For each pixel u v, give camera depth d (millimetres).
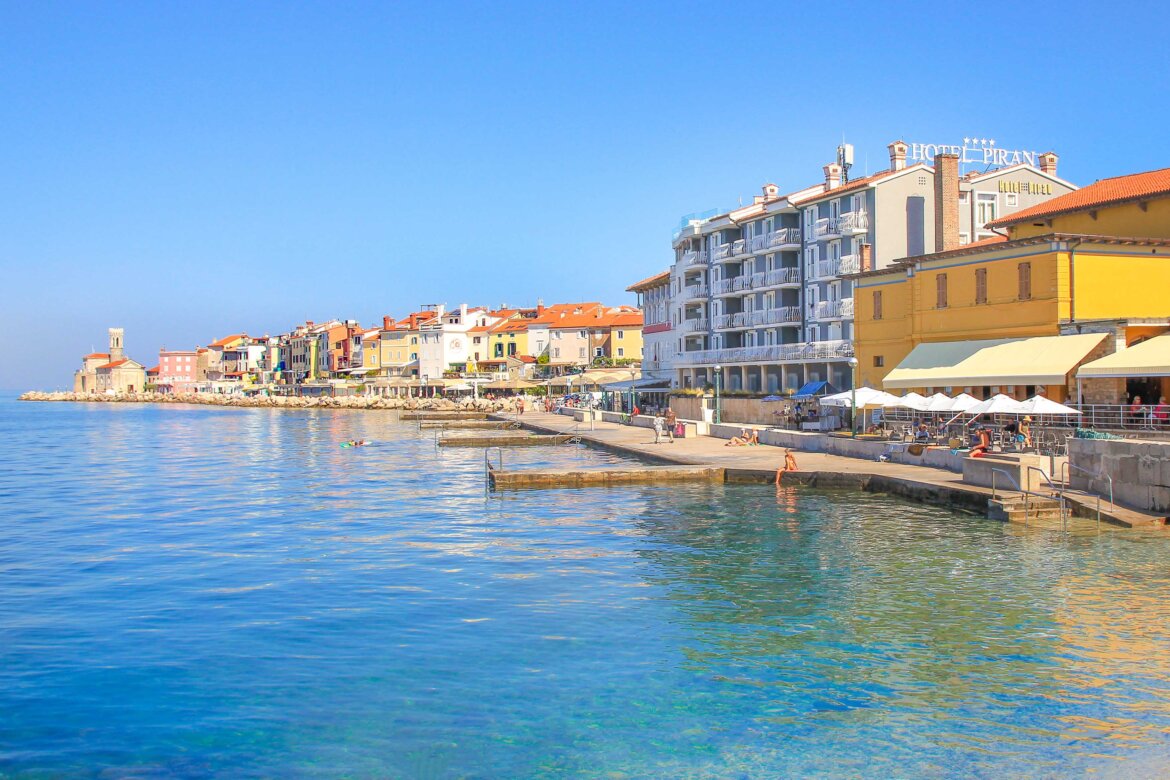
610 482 42375
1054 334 41438
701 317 96312
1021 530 28516
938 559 25031
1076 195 51062
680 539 28812
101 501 41656
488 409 127562
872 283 54969
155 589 23453
